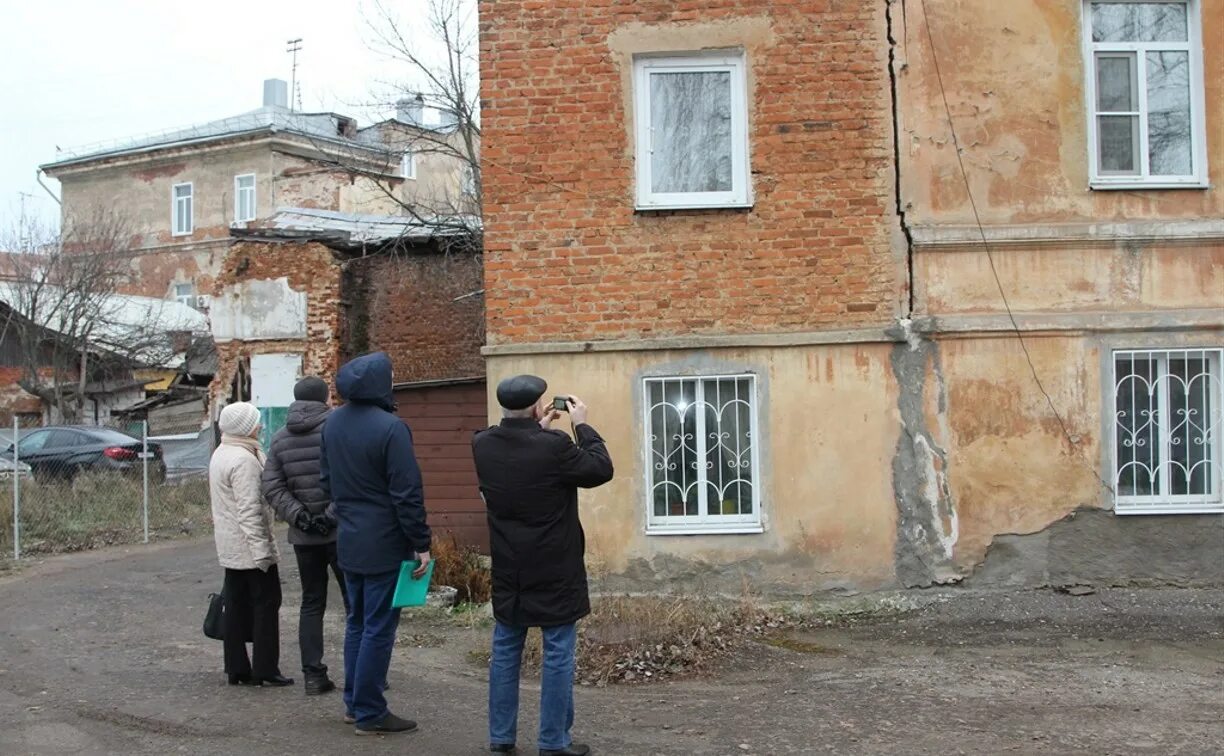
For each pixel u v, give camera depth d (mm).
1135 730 6152
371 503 5906
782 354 9719
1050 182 9812
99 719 6387
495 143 9820
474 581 10281
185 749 5801
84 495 16469
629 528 9734
